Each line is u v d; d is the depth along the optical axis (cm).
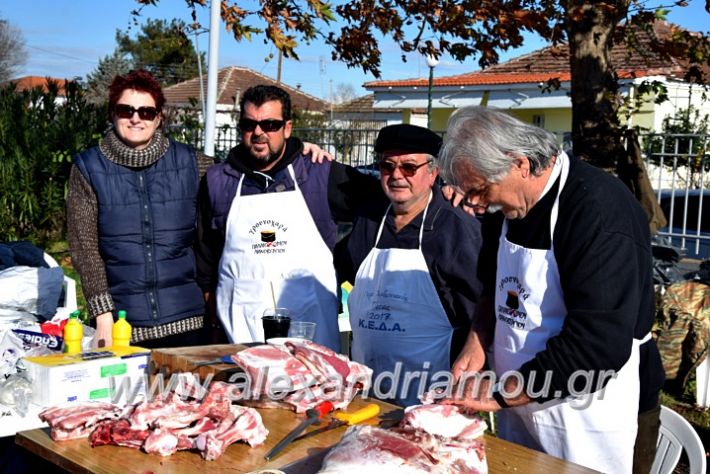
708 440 569
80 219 408
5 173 1204
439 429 265
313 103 3897
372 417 305
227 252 418
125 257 409
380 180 389
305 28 748
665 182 830
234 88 3534
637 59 1616
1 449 380
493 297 325
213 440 261
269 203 409
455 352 366
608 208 266
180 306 421
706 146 780
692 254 796
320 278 414
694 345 641
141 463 257
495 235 317
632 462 296
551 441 296
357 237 395
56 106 1328
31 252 532
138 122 403
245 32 735
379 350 375
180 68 4462
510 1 682
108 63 4325
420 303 366
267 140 402
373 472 231
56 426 274
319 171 418
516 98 1972
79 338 370
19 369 341
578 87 603
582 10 574
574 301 268
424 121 2855
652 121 1533
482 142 264
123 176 409
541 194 279
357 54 773
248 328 414
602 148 601
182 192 420
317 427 288
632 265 263
